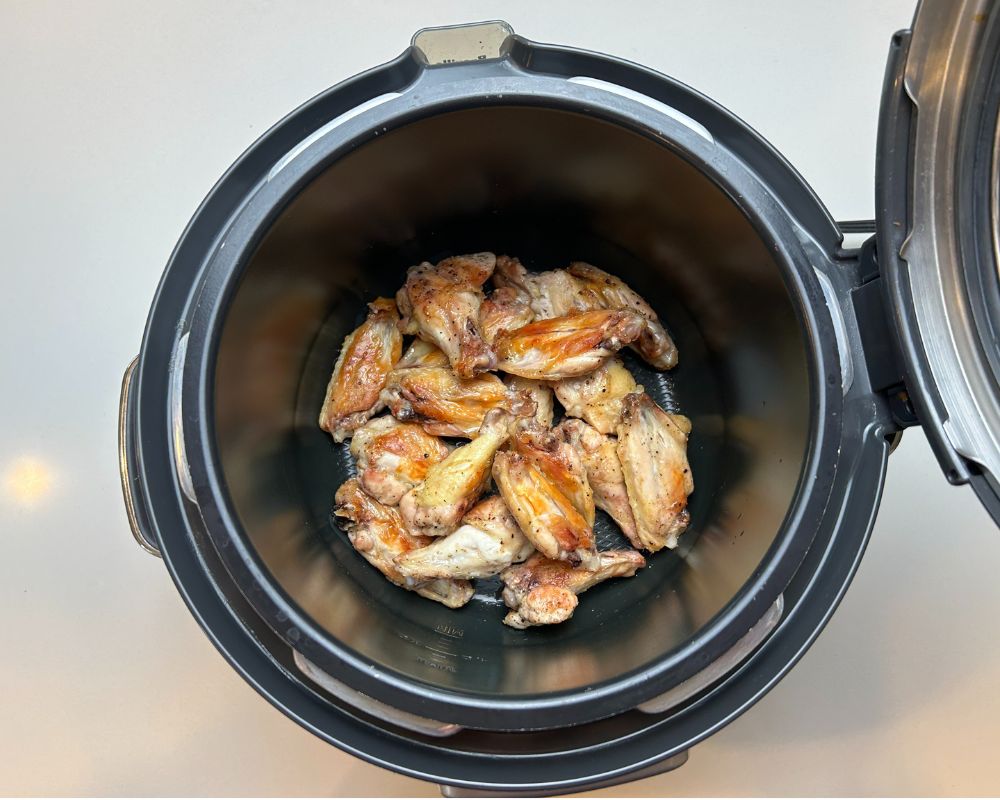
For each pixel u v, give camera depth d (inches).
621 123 15.3
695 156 15.2
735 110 21.9
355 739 15.4
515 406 18.9
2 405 21.6
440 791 20.8
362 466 19.6
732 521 18.0
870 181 21.6
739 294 18.0
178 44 22.2
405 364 20.1
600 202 19.0
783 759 21.2
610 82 16.1
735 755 21.2
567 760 15.5
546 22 22.0
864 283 15.4
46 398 21.7
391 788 20.8
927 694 21.3
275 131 16.1
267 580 14.8
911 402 14.3
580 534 18.0
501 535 18.5
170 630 21.3
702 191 16.2
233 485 15.6
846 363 15.4
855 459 15.3
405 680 14.7
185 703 21.1
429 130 16.0
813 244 15.9
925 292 14.0
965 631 21.4
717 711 15.6
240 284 15.4
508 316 19.8
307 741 21.1
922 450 21.7
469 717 14.5
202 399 14.8
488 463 18.6
